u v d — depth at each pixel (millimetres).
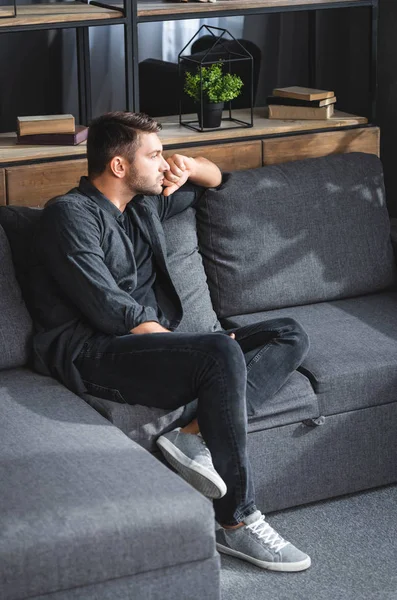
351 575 2701
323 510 3029
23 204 3334
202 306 3238
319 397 2947
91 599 2156
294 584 2662
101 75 3875
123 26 3730
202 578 2264
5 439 2496
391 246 3662
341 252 3520
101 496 2227
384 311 3418
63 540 2100
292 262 3434
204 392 2652
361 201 3578
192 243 3307
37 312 2932
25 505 2188
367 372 2988
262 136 3691
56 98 3814
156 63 3939
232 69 4082
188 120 3822
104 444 2482
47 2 3660
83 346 2838
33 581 2086
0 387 2807
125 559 2166
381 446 3080
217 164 3619
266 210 3404
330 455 3004
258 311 3428
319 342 3143
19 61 3703
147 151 2924
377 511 3023
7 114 3738
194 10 3490
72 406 2707
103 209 2920
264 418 2875
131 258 2949
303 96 3797
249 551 2736
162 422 2764
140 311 2795
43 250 2816
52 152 3350
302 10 3758
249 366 2869
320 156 3752
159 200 3209
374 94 3883
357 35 4258
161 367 2703
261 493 2922
